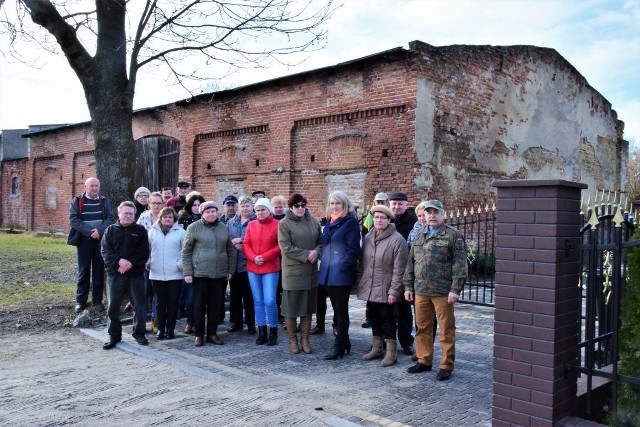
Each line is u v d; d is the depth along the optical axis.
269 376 5.84
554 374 3.77
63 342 7.34
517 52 15.42
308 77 14.24
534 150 16.20
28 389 5.35
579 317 4.09
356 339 7.64
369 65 12.95
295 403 4.95
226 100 16.45
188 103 17.64
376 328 6.56
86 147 21.95
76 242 8.63
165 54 9.89
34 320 8.35
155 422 4.49
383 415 4.67
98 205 8.73
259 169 15.58
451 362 5.77
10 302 9.32
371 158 12.95
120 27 9.57
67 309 8.95
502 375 4.00
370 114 12.97
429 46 12.44
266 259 7.21
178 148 18.42
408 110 12.24
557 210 3.80
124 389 5.36
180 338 7.67
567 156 17.72
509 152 15.16
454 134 13.27
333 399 5.07
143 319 7.29
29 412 4.72
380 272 6.34
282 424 4.45
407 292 6.09
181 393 5.24
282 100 14.93
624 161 21.28
